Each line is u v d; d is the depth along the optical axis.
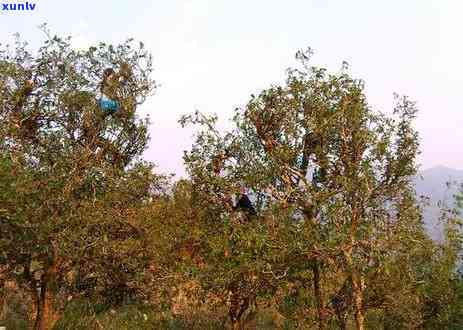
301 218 12.76
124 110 17.22
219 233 14.28
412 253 12.26
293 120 13.64
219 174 14.80
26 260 14.62
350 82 13.54
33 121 16.16
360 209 12.55
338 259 12.34
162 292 16.19
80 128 16.72
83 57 16.92
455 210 13.47
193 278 13.88
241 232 12.59
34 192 13.45
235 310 15.73
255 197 14.02
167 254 16.33
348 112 13.03
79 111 16.77
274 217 12.66
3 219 12.62
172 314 18.98
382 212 12.91
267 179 13.41
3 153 13.90
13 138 14.95
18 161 14.35
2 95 15.02
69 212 14.66
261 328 18.53
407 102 13.27
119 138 17.38
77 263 15.22
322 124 13.01
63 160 15.44
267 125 14.04
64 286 16.02
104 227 15.84
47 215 14.16
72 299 16.27
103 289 16.56
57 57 16.44
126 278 16.17
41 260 14.89
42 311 15.84
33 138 15.85
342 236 11.57
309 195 12.65
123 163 17.64
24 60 16.11
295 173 13.41
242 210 14.61
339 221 12.16
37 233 13.53
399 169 12.98
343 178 12.41
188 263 14.81
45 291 15.81
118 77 17.22
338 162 13.30
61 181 14.80
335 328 14.00
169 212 16.58
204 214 15.42
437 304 14.51
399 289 12.53
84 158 15.99
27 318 18.45
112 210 15.63
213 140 14.67
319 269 13.52
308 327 13.98
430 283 13.60
